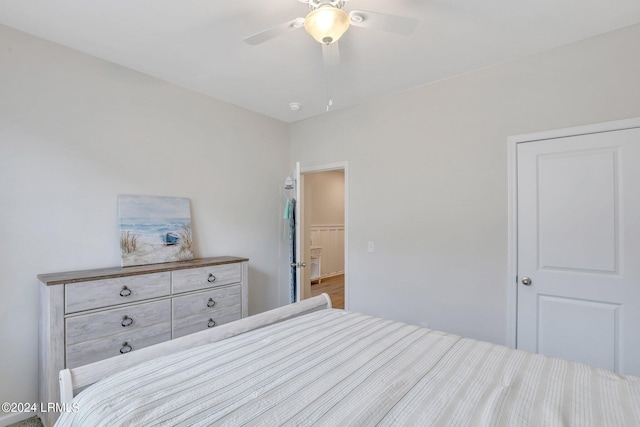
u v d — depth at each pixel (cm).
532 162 231
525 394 106
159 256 265
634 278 196
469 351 143
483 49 224
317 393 107
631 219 197
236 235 339
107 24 196
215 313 270
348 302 337
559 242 221
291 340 153
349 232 338
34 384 209
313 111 355
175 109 286
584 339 211
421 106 287
